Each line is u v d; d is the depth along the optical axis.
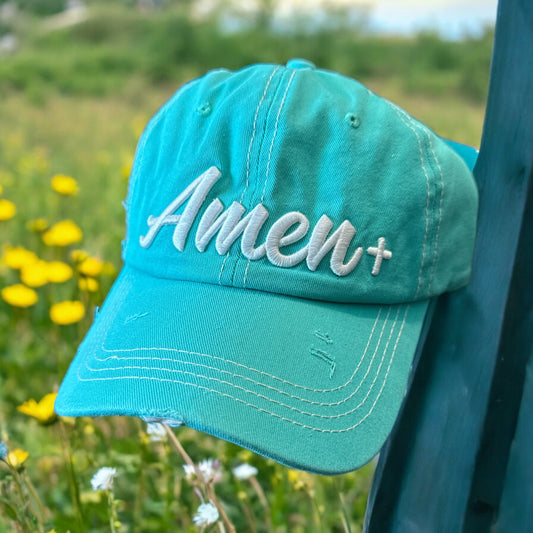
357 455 0.31
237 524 0.57
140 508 0.54
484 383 0.34
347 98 0.35
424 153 0.34
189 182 0.35
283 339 0.32
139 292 0.36
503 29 0.32
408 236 0.34
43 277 0.75
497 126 0.33
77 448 0.55
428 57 5.09
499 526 0.35
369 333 0.34
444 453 0.35
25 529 0.43
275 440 0.30
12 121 2.91
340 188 0.33
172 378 0.31
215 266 0.34
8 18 7.14
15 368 0.71
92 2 7.19
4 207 0.92
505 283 0.33
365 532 0.39
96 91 4.31
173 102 0.37
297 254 0.33
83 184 1.61
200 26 5.50
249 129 0.33
